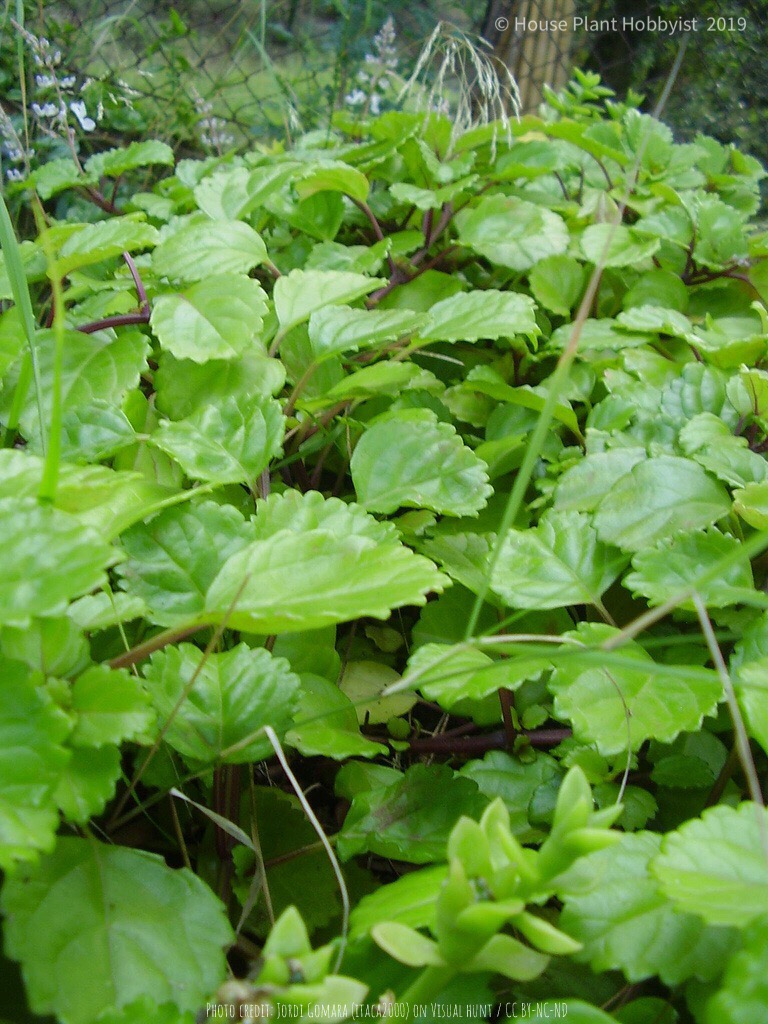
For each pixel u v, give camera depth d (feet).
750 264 1.49
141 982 0.55
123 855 0.62
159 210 1.59
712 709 0.73
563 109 2.07
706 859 0.56
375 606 0.61
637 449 1.04
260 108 2.52
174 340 1.01
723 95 2.62
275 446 0.91
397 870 0.84
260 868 0.70
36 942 0.55
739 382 1.10
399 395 1.22
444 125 1.58
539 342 1.42
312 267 1.37
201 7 2.62
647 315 1.32
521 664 0.78
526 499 1.16
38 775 0.54
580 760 0.83
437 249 1.55
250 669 0.74
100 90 2.03
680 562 0.87
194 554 0.79
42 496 0.62
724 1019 0.45
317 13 2.69
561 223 1.46
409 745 0.92
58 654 0.63
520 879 0.51
